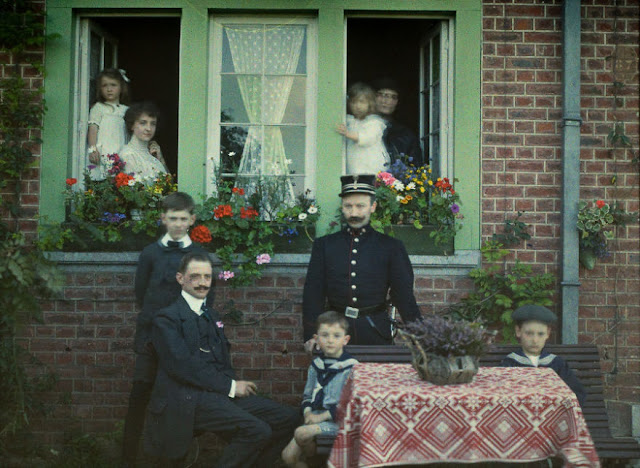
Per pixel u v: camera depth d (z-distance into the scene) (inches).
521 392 131.5
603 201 217.3
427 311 217.5
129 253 216.2
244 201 217.3
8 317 188.7
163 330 165.2
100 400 215.8
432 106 235.3
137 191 216.7
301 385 216.7
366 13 225.6
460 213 218.8
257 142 227.9
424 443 128.7
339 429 134.5
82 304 216.4
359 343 182.4
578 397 167.8
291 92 228.8
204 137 222.5
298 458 158.6
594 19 222.2
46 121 219.3
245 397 174.6
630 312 219.1
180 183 221.1
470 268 218.2
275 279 217.6
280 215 214.5
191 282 170.2
